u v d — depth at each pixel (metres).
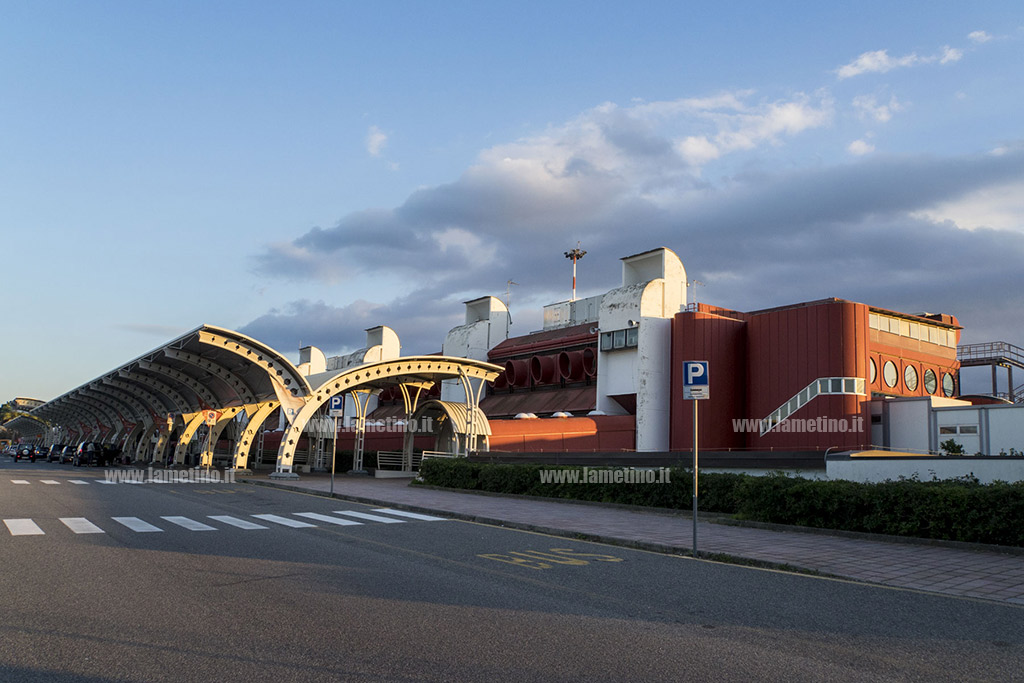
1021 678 5.43
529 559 10.84
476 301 61.31
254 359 32.00
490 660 5.65
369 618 6.94
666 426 42.34
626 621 7.02
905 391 42.31
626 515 17.38
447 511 17.80
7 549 10.54
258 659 5.59
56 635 6.16
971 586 9.12
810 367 37.31
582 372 48.44
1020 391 44.41
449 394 58.47
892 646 6.28
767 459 19.38
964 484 13.77
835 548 12.14
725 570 10.32
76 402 67.81
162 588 8.12
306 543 11.98
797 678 5.35
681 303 44.84
